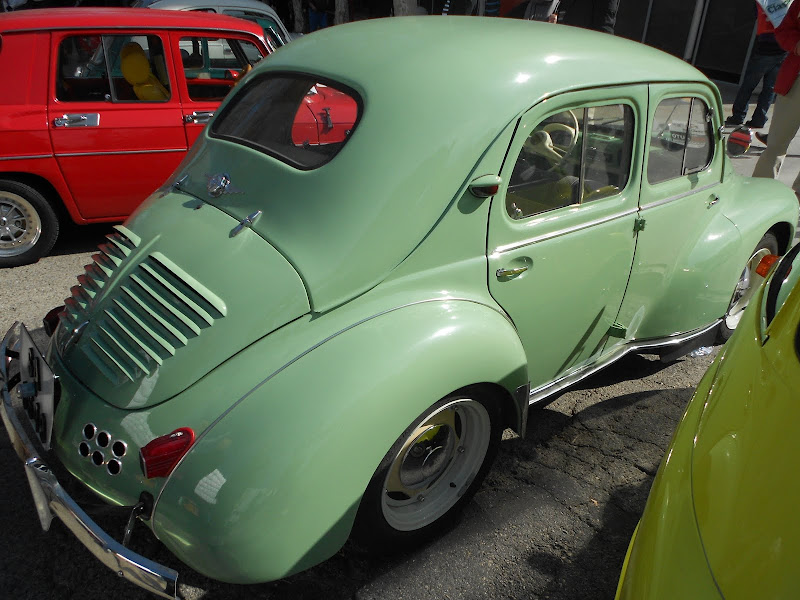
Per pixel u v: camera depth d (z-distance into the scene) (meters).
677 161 3.08
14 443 2.15
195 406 1.93
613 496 2.83
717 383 1.66
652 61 2.83
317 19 13.12
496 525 2.65
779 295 1.80
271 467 1.82
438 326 2.14
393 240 2.16
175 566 2.42
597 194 2.72
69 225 5.68
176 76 4.82
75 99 4.55
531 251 2.46
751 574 1.16
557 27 2.91
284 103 2.53
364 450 1.93
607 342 3.13
